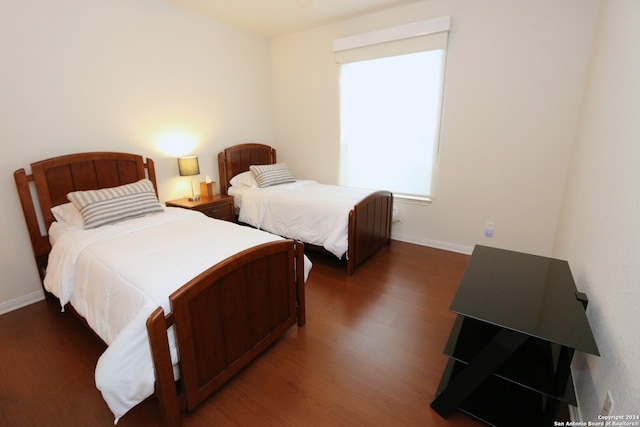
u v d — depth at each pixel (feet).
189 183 11.79
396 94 11.46
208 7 10.73
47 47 7.88
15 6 7.29
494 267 5.72
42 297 8.49
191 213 8.75
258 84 14.07
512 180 9.98
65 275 6.25
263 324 6.01
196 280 4.47
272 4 10.49
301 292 6.92
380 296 8.52
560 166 9.19
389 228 12.07
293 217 10.48
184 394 4.65
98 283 5.51
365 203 9.75
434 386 5.49
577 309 4.35
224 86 12.60
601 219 4.69
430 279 9.45
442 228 11.68
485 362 4.35
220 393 5.36
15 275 8.02
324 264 10.62
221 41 12.19
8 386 5.55
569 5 8.23
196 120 11.78
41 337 6.87
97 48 8.79
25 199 7.71
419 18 10.39
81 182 8.67
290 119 14.65
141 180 9.15
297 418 4.90
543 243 9.91
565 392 4.02
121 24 9.22
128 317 4.72
